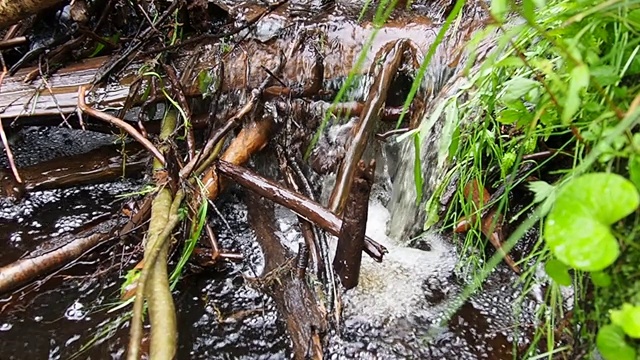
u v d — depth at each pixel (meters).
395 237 2.09
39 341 1.65
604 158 0.90
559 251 0.76
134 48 2.18
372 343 1.67
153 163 2.09
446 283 1.87
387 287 1.85
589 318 1.08
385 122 2.17
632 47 0.97
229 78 2.18
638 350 0.82
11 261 1.88
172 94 2.15
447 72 2.02
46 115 2.12
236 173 1.89
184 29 2.42
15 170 2.09
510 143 1.54
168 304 1.29
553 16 1.16
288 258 1.87
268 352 1.65
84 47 2.32
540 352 1.57
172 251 1.75
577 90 0.82
